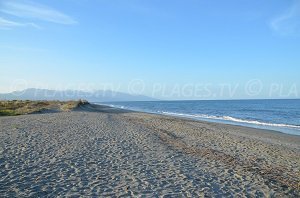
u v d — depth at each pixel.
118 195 7.11
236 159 12.23
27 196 6.75
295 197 7.70
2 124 21.09
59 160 10.27
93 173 8.92
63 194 7.02
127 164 10.22
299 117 45.25
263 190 8.12
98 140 14.97
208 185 8.28
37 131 17.41
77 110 46.03
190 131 22.08
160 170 9.62
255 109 71.50
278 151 14.95
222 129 25.16
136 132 19.17
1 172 8.50
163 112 61.38
